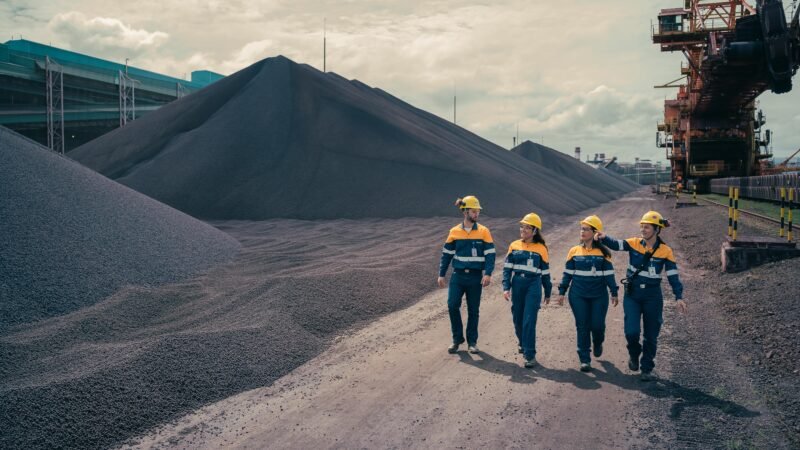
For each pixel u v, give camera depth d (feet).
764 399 16.85
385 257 46.44
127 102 291.79
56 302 28.76
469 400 17.75
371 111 143.02
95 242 36.65
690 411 16.34
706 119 139.54
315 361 22.52
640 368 19.81
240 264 43.50
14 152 43.16
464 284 23.02
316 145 124.26
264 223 89.35
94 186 46.11
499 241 60.29
